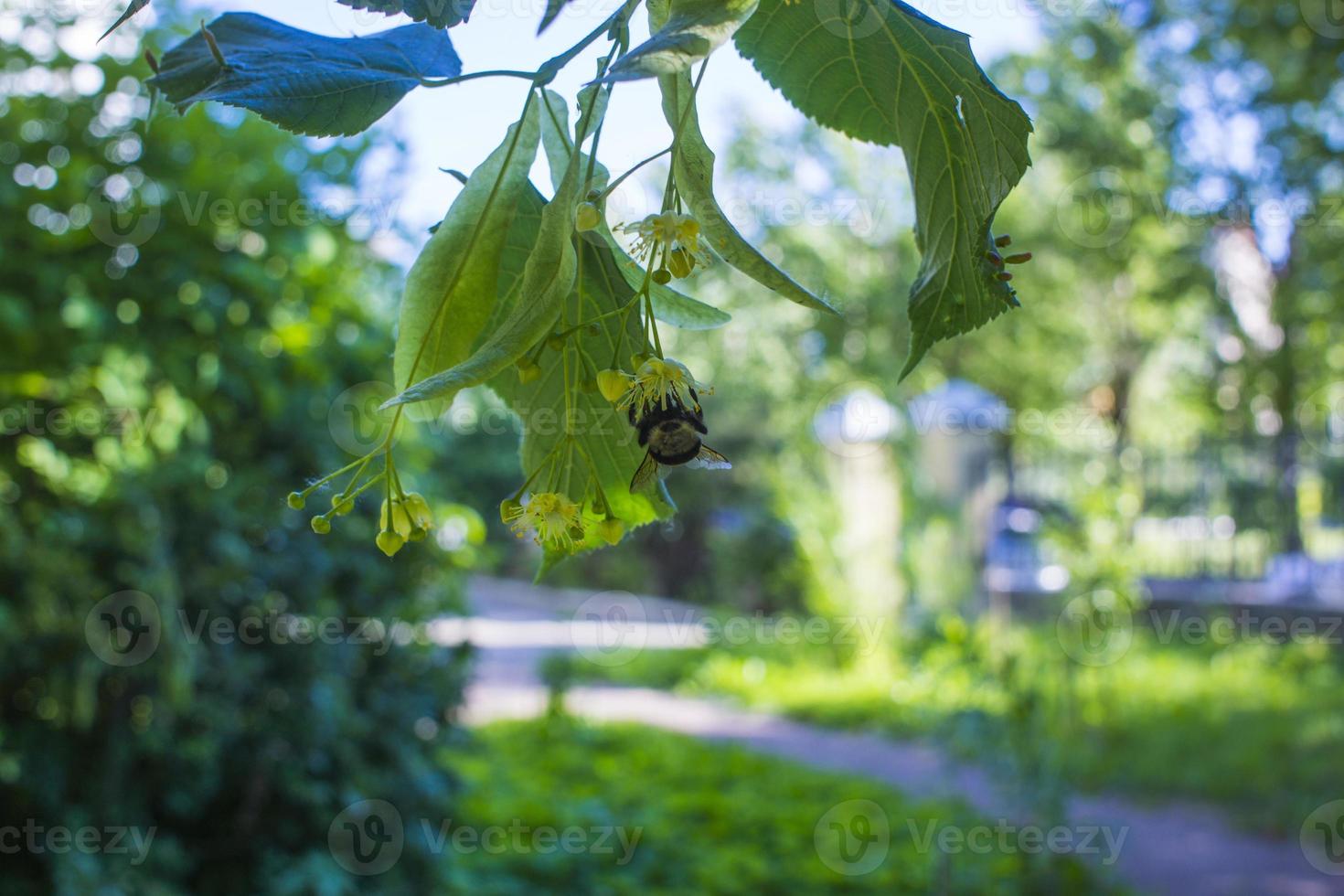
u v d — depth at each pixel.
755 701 12.17
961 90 0.88
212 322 3.72
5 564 3.60
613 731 10.13
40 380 3.41
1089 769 8.19
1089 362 17.73
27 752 3.79
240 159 3.84
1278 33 7.59
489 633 16.91
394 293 4.85
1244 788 7.75
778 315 13.75
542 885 5.70
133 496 3.68
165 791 4.21
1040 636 10.09
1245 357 12.77
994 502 12.86
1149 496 12.34
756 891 5.88
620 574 20.36
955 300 0.88
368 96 0.92
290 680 4.51
